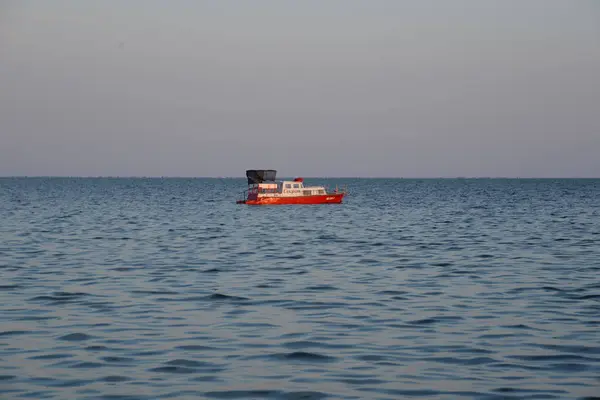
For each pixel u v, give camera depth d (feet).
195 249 262.06
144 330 120.37
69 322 126.62
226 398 85.30
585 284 173.99
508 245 277.85
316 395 86.69
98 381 91.15
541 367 98.17
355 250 260.01
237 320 129.18
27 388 88.07
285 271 199.62
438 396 86.28
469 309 140.56
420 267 209.15
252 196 620.90
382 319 130.41
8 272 194.29
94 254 241.96
